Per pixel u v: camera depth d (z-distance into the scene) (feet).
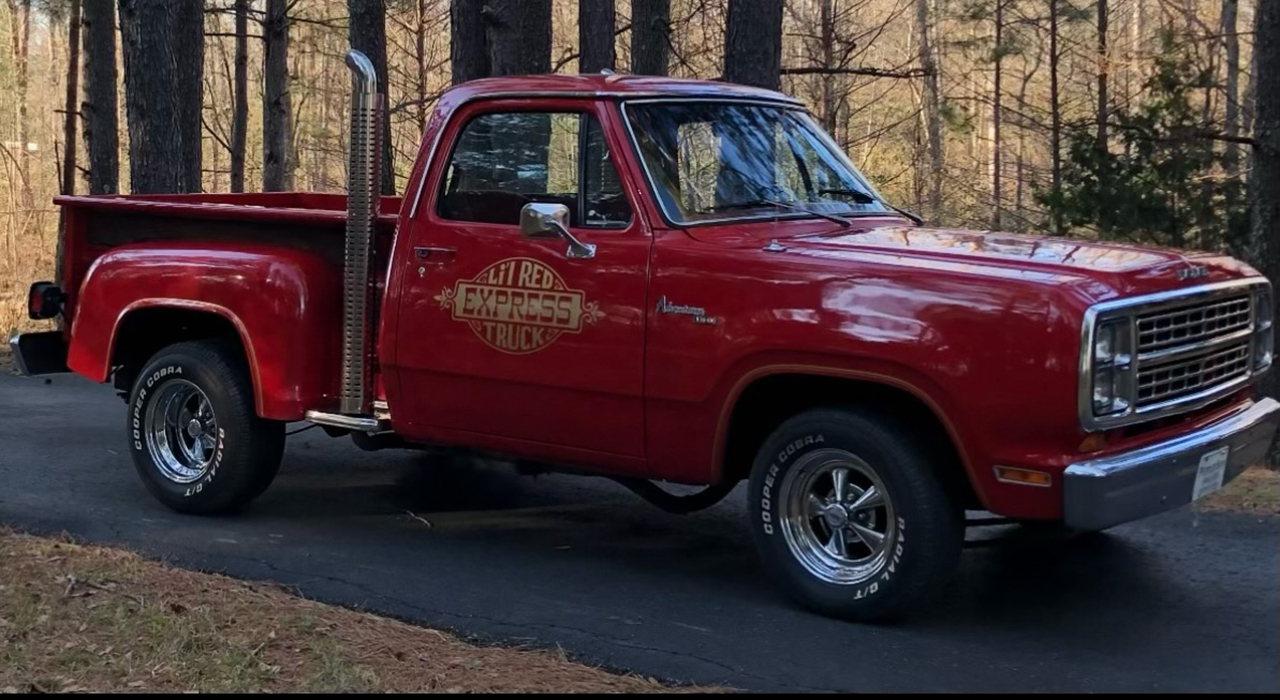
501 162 19.35
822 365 16.40
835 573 17.24
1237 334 17.65
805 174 20.13
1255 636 16.53
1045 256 16.55
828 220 19.11
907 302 15.87
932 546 16.26
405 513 23.27
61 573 18.62
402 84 81.00
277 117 63.26
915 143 80.79
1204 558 19.72
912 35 88.17
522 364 18.80
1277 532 20.83
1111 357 15.19
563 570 19.85
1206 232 41.27
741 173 19.25
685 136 18.97
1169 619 17.22
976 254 16.55
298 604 17.65
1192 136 40.73
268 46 62.90
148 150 41.81
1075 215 43.32
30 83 113.19
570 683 14.89
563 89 18.97
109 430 30.35
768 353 16.75
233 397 21.95
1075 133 45.06
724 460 17.74
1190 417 16.99
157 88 41.73
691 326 17.31
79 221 23.97
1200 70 44.45
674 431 17.83
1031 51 72.79
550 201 18.90
